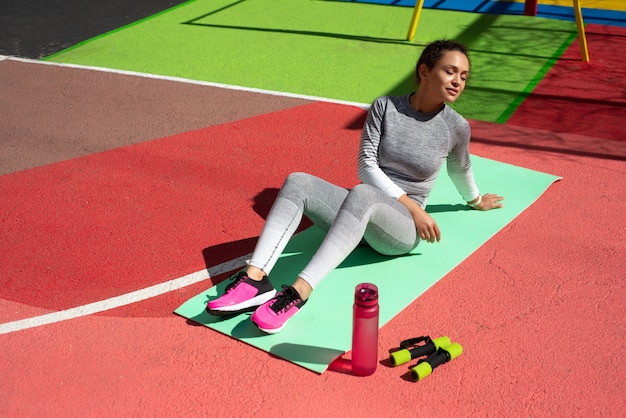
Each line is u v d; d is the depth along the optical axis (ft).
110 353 12.55
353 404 11.35
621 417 11.07
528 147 20.29
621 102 23.16
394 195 13.91
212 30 31.01
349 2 34.73
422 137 13.92
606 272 14.62
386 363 12.21
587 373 11.98
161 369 12.16
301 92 24.31
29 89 25.18
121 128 21.90
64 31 31.53
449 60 13.14
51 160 19.98
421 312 13.47
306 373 12.00
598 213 16.84
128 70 26.66
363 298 11.32
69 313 13.67
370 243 14.39
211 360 12.35
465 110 22.70
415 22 28.81
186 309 13.61
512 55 27.40
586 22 31.24
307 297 12.91
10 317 13.56
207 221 16.87
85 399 11.54
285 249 15.46
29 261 15.38
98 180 18.81
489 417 11.07
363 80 25.23
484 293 14.01
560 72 25.71
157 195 18.04
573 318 13.29
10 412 11.28
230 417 11.13
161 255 15.55
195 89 24.75
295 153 20.10
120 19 33.04
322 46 28.66
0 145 20.95
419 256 15.11
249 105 23.34
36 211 17.38
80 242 16.07
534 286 14.21
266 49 28.50
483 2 34.30
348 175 18.85
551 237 15.87
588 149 20.12
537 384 11.74
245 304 12.94
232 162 19.63
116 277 14.80
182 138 21.12
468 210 16.94
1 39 30.53
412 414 11.14
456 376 11.93
